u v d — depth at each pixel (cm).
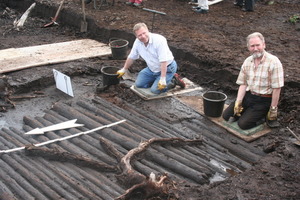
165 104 681
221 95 630
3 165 499
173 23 1013
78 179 468
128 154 487
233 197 423
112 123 589
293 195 427
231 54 812
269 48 854
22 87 725
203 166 497
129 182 446
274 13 1134
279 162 495
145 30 635
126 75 791
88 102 682
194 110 660
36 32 1062
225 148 559
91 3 1170
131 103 684
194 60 809
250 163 529
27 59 829
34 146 514
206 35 930
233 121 604
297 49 851
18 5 1293
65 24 1104
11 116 650
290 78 688
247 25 1019
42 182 461
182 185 462
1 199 436
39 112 663
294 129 583
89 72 802
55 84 764
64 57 849
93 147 529
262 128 589
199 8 1121
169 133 579
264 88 567
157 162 504
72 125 585
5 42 975
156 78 698
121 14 1073
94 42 960
